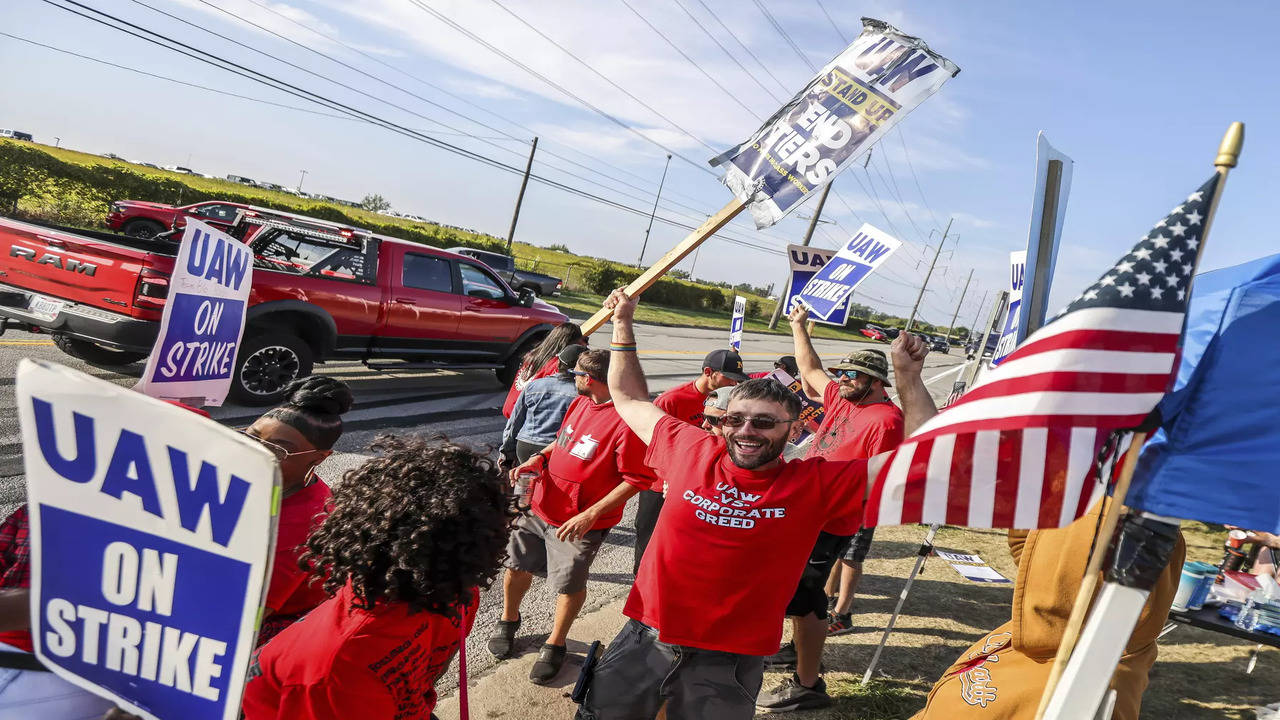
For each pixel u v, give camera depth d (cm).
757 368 1866
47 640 131
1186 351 170
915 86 340
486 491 161
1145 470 165
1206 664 447
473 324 912
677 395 399
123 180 2141
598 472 333
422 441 166
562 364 413
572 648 384
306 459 194
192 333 231
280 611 194
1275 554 428
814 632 336
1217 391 161
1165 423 166
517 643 380
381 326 817
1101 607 159
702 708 229
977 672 237
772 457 218
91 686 132
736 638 226
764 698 345
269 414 197
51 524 128
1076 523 211
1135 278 155
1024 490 162
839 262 530
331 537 152
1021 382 162
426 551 146
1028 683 223
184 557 124
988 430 164
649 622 234
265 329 704
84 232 743
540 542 356
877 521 176
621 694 238
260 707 155
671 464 241
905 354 237
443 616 159
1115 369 156
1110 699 161
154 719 130
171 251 796
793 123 356
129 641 129
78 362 743
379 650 148
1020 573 220
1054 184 204
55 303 627
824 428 400
